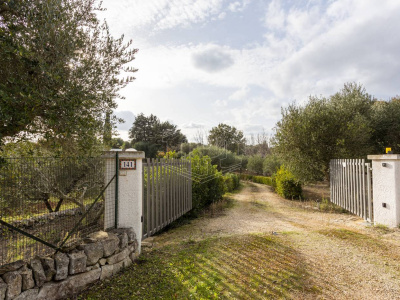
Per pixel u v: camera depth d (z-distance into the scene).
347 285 3.29
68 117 2.65
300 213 8.56
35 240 3.00
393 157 5.88
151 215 5.81
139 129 39.56
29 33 2.60
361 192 7.20
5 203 2.83
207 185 10.05
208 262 4.00
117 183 4.10
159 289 3.11
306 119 11.34
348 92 14.43
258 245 4.84
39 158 3.10
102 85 3.26
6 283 2.30
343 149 10.42
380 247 4.64
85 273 3.04
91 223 3.89
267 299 2.95
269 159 24.27
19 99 2.35
